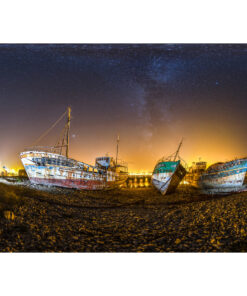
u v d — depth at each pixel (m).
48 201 23.11
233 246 10.95
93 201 30.58
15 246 9.96
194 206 22.78
